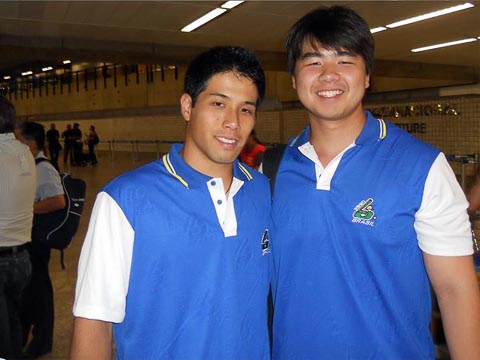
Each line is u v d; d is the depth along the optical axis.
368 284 1.28
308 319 1.33
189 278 1.19
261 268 1.30
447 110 12.11
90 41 10.23
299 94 1.36
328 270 1.30
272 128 15.15
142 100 22.08
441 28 9.07
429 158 1.24
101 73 23.77
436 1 7.15
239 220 1.26
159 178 1.22
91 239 1.17
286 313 1.37
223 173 1.27
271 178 1.43
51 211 2.77
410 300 1.28
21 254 2.33
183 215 1.19
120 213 1.16
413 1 7.13
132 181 1.20
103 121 24.44
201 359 1.20
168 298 1.19
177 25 8.82
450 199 1.21
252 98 1.22
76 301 1.15
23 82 28.75
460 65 15.10
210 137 1.20
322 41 1.29
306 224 1.33
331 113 1.30
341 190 1.29
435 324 2.29
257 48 11.36
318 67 1.32
